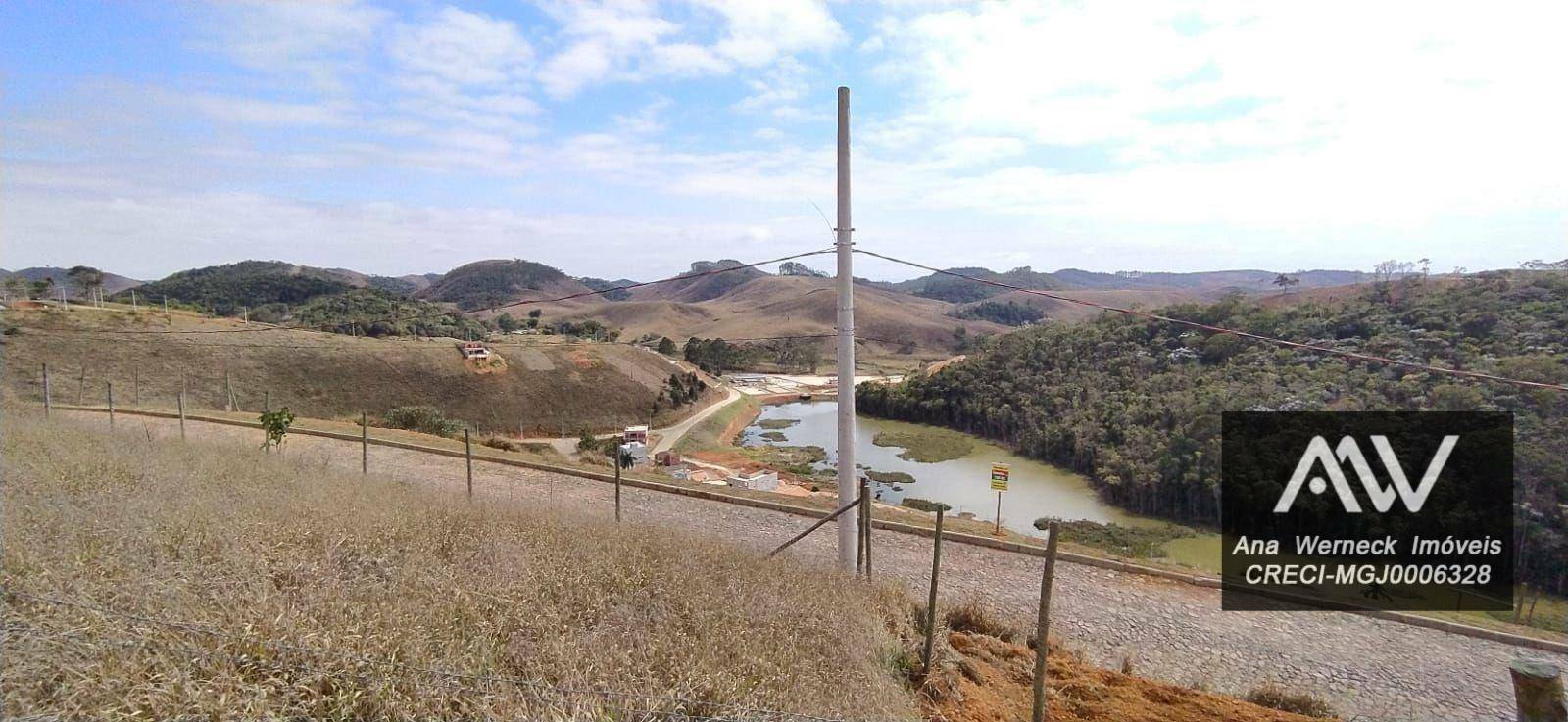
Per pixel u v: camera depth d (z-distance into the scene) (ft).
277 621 13.28
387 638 13.51
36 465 24.09
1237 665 26.32
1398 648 28.60
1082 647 26.91
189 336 157.38
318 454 54.75
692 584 19.95
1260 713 19.98
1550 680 11.77
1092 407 155.12
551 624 15.94
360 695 11.66
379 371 177.58
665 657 15.21
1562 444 67.87
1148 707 19.39
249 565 16.55
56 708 10.23
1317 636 29.45
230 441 50.90
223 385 145.18
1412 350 100.32
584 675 13.75
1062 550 39.93
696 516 43.68
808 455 173.17
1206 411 112.57
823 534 41.11
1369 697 24.23
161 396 130.11
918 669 19.39
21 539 15.58
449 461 57.16
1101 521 110.63
